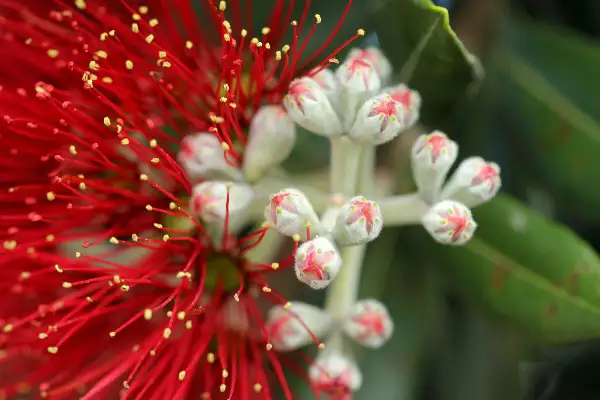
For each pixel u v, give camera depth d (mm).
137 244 219
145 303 225
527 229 220
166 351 224
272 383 227
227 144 214
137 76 223
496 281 222
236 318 223
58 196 219
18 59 232
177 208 216
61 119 221
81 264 221
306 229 205
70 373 232
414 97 214
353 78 207
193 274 223
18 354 233
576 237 218
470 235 208
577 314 214
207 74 225
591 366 235
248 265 221
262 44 219
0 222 229
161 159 220
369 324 215
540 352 235
